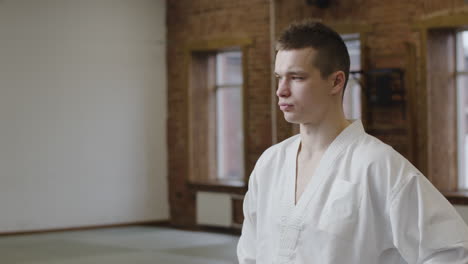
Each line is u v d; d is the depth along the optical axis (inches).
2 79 345.4
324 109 56.8
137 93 375.2
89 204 365.7
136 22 373.7
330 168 56.8
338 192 55.4
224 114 376.2
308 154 59.6
